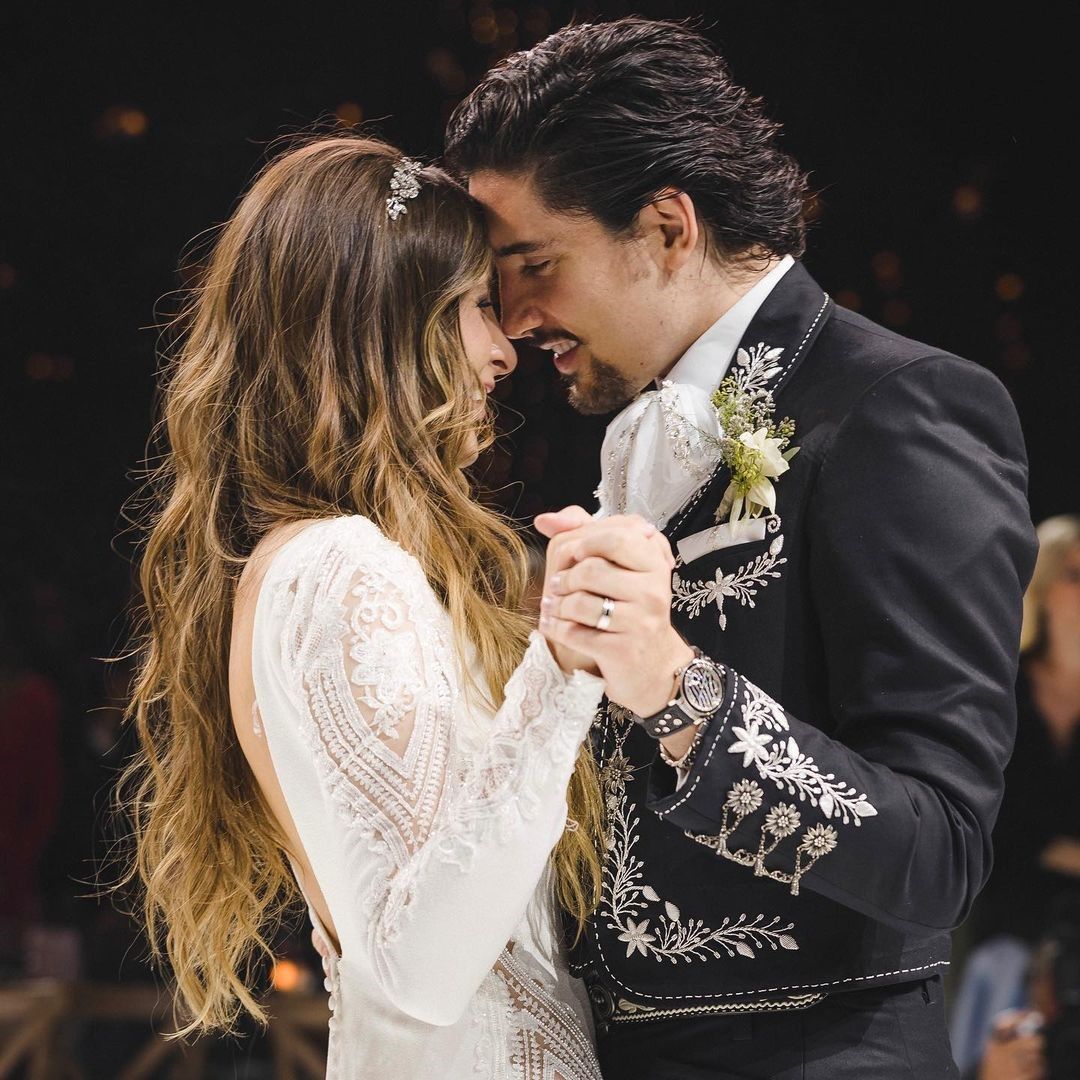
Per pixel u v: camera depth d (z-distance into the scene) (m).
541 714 1.57
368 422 1.89
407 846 1.61
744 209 1.96
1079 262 5.60
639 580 1.52
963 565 1.68
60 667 5.62
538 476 5.93
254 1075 4.43
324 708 1.66
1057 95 5.47
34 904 4.97
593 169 1.92
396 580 1.71
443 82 5.89
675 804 1.59
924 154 5.57
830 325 1.90
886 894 1.59
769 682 1.79
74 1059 4.46
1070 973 3.80
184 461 1.99
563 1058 1.85
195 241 6.01
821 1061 1.77
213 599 1.94
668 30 2.00
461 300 1.97
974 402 1.79
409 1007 1.59
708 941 1.79
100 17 5.94
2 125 5.94
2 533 5.86
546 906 1.92
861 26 5.47
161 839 2.13
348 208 1.92
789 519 1.80
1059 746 4.06
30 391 6.00
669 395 1.91
